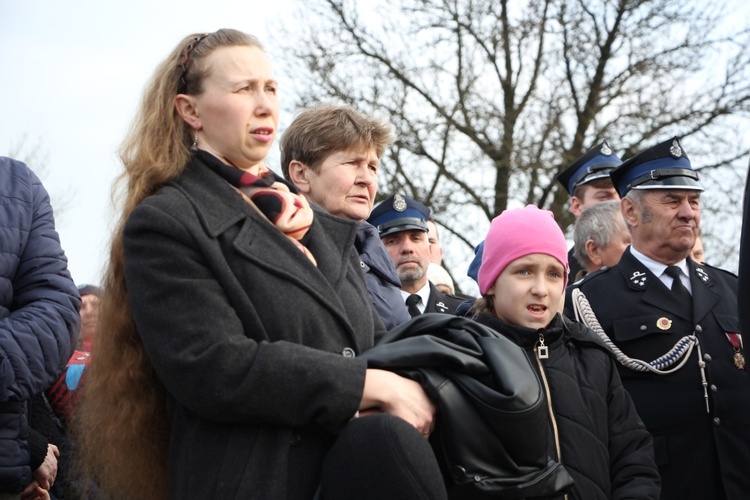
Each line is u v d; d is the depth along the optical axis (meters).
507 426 2.32
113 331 2.48
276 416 2.23
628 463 3.20
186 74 2.54
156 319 2.26
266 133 2.52
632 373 4.02
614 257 4.95
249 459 2.25
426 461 2.19
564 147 12.98
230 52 2.52
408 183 13.06
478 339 2.48
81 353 4.41
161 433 2.53
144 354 2.49
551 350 3.24
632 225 4.29
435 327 2.53
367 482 2.16
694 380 3.94
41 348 3.01
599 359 3.33
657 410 3.94
